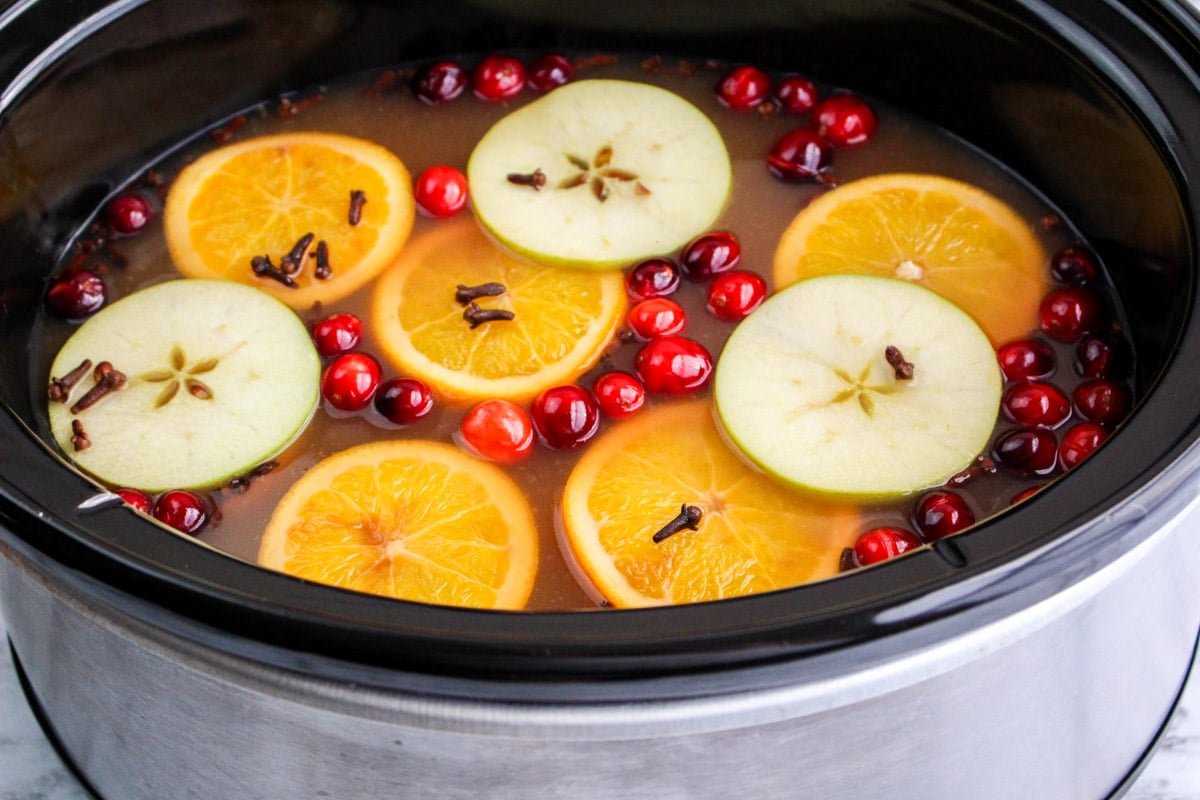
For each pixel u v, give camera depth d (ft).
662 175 2.70
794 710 2.12
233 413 2.50
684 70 2.85
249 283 2.63
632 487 2.45
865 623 2.10
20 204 2.60
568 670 2.08
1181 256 2.45
